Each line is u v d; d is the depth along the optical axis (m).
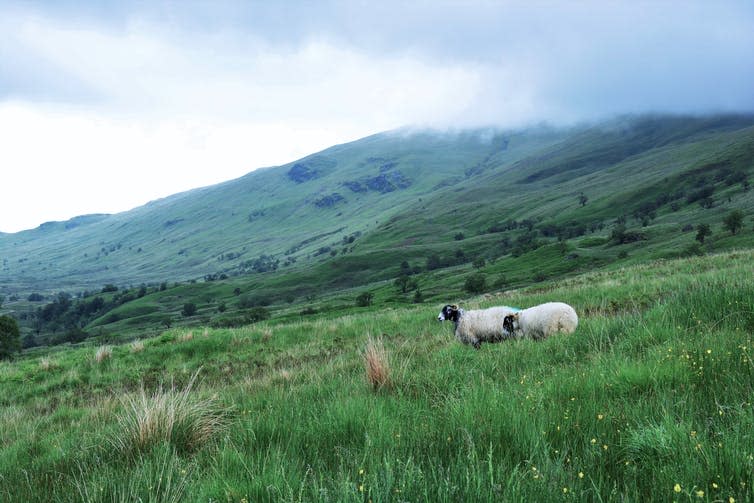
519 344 8.68
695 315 7.34
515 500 2.71
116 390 12.65
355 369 9.28
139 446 5.28
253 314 155.88
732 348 5.14
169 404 5.81
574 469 3.12
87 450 5.71
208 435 5.52
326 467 3.99
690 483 2.72
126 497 3.88
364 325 17.89
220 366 14.24
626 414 3.96
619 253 142.62
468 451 3.50
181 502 3.65
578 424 3.93
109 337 158.88
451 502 2.85
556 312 10.05
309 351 14.76
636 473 3.03
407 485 3.07
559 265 149.38
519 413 4.22
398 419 4.95
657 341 6.61
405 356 9.95
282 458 4.13
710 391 4.14
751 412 3.31
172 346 16.19
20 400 12.91
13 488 4.82
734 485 2.63
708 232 130.00
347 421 4.95
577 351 7.51
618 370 5.06
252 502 3.38
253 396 7.78
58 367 15.31
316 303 181.50
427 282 188.00
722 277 11.07
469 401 4.84
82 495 4.01
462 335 11.43
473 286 146.75
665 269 21.89
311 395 7.06
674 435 3.24
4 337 95.75
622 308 12.59
